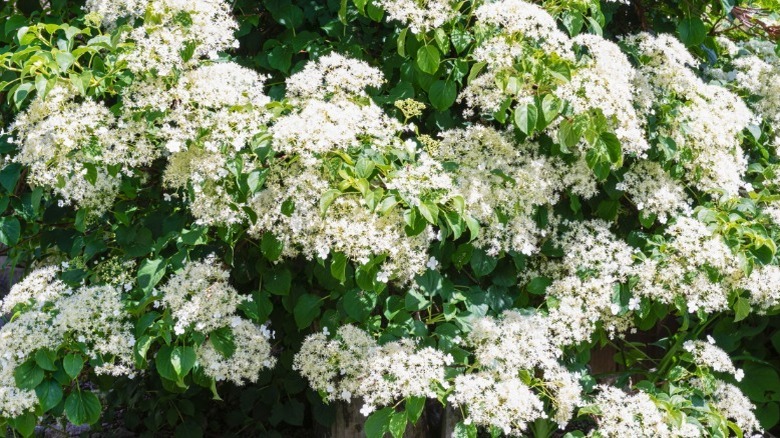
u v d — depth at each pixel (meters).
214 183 2.89
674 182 3.42
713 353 3.22
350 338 3.06
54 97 2.79
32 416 3.03
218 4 2.89
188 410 4.40
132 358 2.95
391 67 3.59
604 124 2.90
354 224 2.70
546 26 2.87
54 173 2.86
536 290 3.36
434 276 3.22
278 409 4.29
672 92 3.43
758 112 4.08
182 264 3.15
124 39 2.95
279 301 3.92
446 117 3.54
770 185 3.71
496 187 3.15
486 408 2.73
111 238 3.73
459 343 3.19
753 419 3.17
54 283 3.13
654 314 3.38
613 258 3.27
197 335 2.89
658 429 2.78
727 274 3.24
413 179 2.66
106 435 4.79
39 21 3.76
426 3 2.99
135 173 3.30
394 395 2.87
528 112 2.88
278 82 3.75
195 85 2.78
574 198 3.37
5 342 2.85
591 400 3.33
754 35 4.62
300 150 2.62
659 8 4.27
